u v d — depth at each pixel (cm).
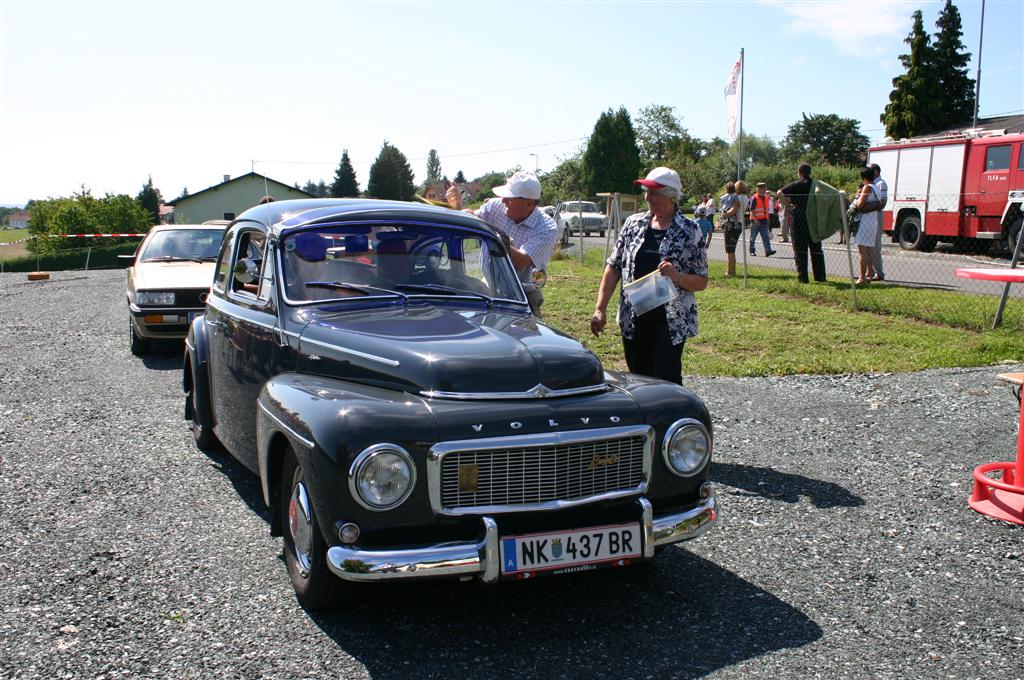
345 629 360
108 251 4666
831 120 9294
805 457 611
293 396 374
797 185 1413
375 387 378
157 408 742
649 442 370
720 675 327
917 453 620
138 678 318
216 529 468
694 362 926
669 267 531
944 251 2234
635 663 335
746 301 1266
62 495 519
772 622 371
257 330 469
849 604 389
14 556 429
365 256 475
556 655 341
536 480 350
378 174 9569
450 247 496
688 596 397
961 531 476
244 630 357
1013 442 644
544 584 410
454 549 335
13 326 1223
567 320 1198
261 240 500
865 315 1140
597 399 376
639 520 366
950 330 1038
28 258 4603
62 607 374
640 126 9012
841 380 844
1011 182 1991
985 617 376
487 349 383
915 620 373
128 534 459
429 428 339
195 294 969
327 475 335
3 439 639
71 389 813
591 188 6366
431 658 337
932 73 5409
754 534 472
